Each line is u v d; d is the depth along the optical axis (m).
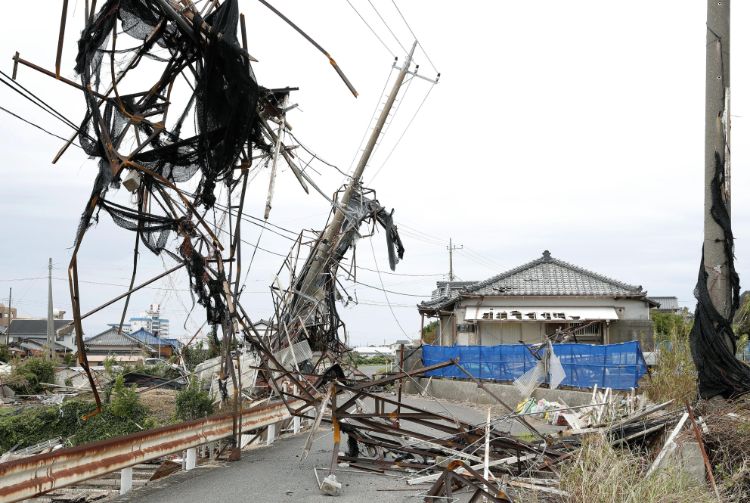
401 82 17.42
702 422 7.99
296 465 9.48
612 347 18.03
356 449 9.88
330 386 9.05
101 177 7.81
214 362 19.05
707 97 9.44
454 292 35.31
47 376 34.72
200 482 8.23
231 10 7.65
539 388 20.36
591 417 10.34
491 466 7.96
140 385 23.91
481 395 22.39
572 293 27.81
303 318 14.81
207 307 9.20
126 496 7.42
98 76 7.46
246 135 8.19
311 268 15.38
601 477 6.36
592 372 18.77
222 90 7.85
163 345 38.34
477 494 6.48
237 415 10.14
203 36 7.67
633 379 16.97
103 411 17.25
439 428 9.04
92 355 62.03
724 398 8.65
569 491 6.45
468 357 24.64
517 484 6.93
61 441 16.28
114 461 7.10
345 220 15.72
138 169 7.79
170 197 8.55
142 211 8.70
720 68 9.38
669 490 6.26
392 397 23.61
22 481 5.82
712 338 8.78
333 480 7.54
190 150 8.16
